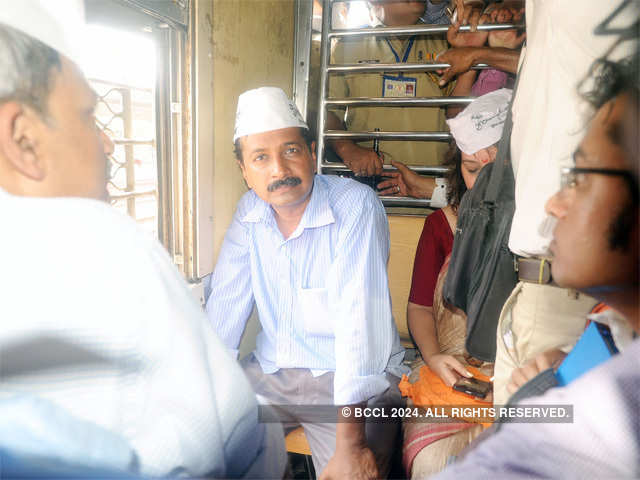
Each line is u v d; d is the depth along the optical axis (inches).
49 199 16.1
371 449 50.6
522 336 35.3
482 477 12.1
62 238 15.3
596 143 15.7
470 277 45.2
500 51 63.7
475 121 51.6
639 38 22.0
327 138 77.5
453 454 42.4
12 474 12.7
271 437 24.3
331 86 80.5
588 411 11.4
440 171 73.2
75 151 17.4
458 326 53.4
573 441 11.2
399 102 72.1
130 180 55.5
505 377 36.0
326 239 52.5
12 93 15.8
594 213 15.5
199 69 50.9
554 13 29.5
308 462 61.4
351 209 51.5
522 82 36.8
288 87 80.8
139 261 16.6
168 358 16.2
